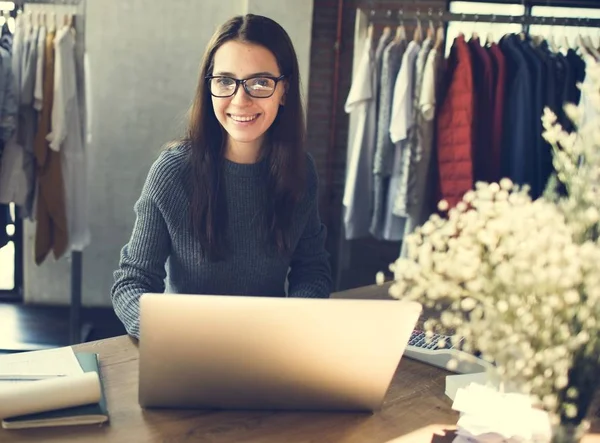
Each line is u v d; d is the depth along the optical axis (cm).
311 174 182
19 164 342
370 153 362
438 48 355
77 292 364
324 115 435
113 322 412
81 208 359
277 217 168
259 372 121
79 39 347
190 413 125
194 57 418
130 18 412
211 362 119
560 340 88
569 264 85
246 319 115
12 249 430
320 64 430
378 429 124
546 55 359
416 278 92
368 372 123
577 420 93
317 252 187
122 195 429
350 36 427
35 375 130
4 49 336
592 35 406
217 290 171
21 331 389
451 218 94
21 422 116
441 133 346
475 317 92
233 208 167
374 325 118
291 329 116
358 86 353
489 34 365
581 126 94
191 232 165
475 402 123
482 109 353
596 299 86
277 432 121
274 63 156
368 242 438
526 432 117
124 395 130
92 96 418
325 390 125
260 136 167
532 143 352
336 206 443
